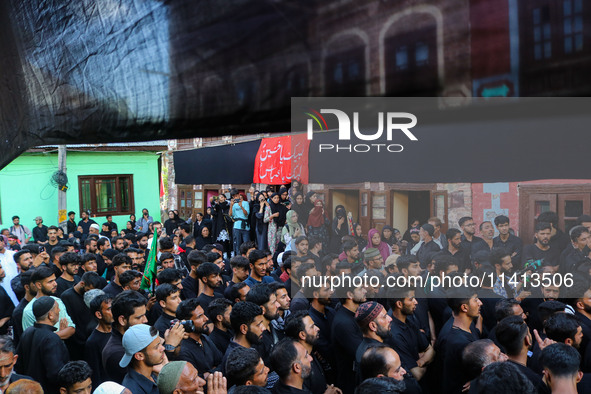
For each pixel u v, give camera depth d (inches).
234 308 156.5
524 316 162.6
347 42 27.4
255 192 492.7
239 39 32.2
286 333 151.6
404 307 164.6
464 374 149.3
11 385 110.8
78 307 206.2
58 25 48.4
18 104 56.1
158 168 872.3
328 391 154.4
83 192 821.9
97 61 44.6
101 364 175.6
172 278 204.8
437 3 24.3
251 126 32.8
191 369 120.3
